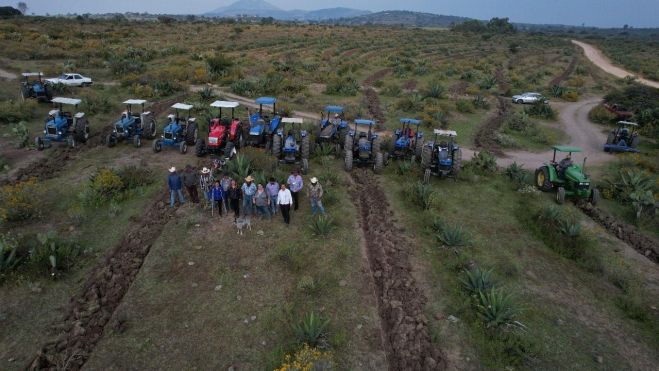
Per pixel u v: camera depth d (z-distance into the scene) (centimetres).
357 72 4262
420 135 1659
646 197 1279
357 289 857
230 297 814
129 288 823
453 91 3553
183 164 1488
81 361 662
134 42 5406
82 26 6700
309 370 621
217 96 2620
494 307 758
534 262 1002
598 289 912
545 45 8606
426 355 699
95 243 966
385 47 6675
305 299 819
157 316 755
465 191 1408
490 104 3100
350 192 1338
